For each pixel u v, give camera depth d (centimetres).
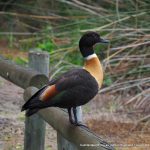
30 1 2067
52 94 652
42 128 867
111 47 1481
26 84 790
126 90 1379
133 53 1431
